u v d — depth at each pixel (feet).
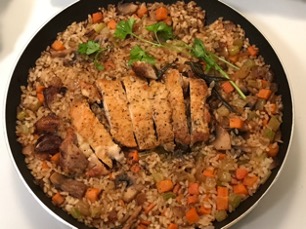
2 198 1.03
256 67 1.05
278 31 1.19
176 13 1.11
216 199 0.94
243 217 0.99
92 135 0.95
